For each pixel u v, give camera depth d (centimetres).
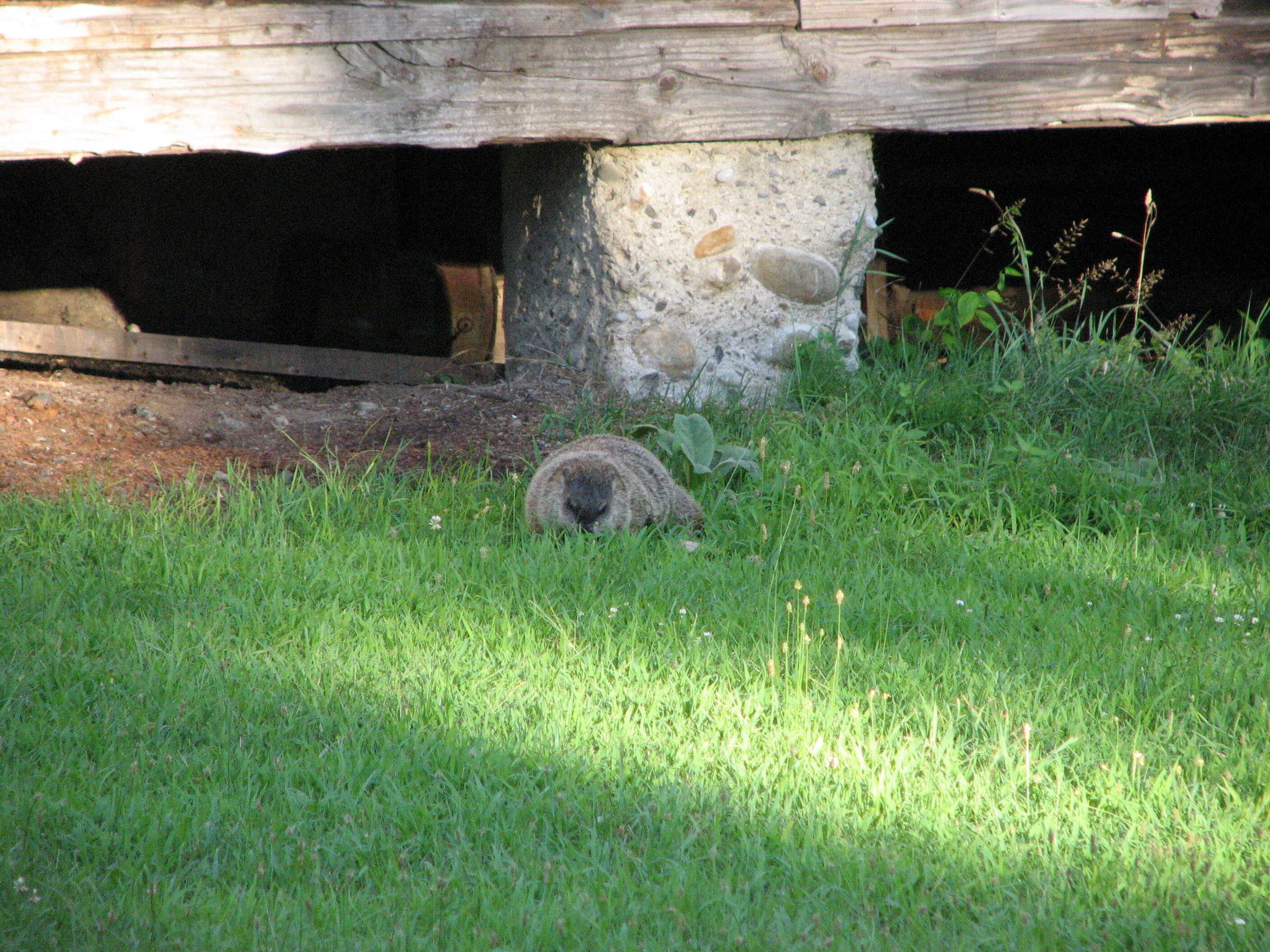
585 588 855
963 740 668
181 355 1477
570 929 491
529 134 1178
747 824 580
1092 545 1016
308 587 835
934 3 1237
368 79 1133
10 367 1648
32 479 997
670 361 1283
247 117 1112
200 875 526
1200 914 516
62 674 681
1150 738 675
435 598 833
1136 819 592
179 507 969
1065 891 538
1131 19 1268
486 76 1158
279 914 493
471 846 558
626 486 987
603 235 1250
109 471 1037
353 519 980
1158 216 1722
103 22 1061
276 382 1711
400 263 1780
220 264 1861
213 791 584
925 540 1006
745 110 1230
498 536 980
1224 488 1123
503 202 1445
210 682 698
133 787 584
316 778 600
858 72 1242
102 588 806
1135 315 1552
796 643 774
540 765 626
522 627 795
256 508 976
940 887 534
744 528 1005
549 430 1203
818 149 1277
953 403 1241
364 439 1185
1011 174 1719
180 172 1834
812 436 1191
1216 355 1360
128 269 1856
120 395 1227
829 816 584
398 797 581
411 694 700
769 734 666
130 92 1080
